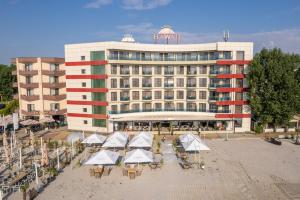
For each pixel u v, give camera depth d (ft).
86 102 198.80
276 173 117.08
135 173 113.39
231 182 107.86
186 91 208.23
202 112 203.21
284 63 185.98
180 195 96.53
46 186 104.88
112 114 192.85
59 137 187.11
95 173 113.91
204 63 198.39
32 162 133.39
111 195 96.84
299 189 100.89
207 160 135.64
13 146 164.45
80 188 102.99
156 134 192.75
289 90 183.11
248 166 126.31
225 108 199.11
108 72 188.85
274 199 92.94
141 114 201.57
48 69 221.66
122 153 149.18
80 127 204.03
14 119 166.20
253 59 189.26
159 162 130.52
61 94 224.74
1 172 120.47
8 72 362.12
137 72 201.98
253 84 187.73
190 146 131.13
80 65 196.95
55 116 227.40
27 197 94.53
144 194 97.50
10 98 365.81
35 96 219.00
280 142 165.17
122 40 211.82
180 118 194.90
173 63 202.49
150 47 199.52
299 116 215.51
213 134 195.31
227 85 195.93
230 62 191.72
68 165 129.80
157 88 207.82
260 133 196.13
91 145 163.94
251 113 199.41
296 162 131.95
